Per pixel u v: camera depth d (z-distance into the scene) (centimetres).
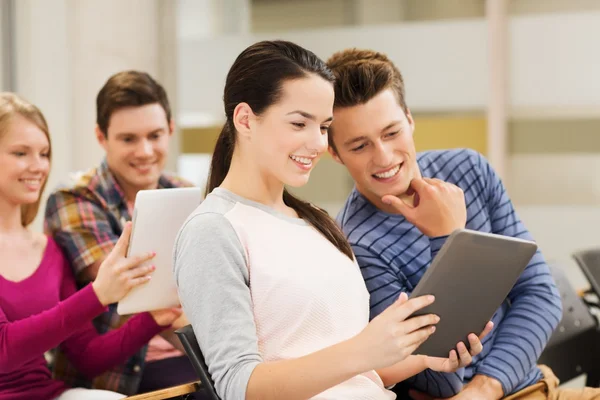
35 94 446
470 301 173
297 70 168
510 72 464
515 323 222
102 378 263
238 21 504
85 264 263
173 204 210
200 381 172
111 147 280
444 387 208
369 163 210
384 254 216
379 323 155
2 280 228
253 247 167
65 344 248
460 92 471
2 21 441
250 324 159
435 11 471
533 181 465
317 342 166
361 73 207
